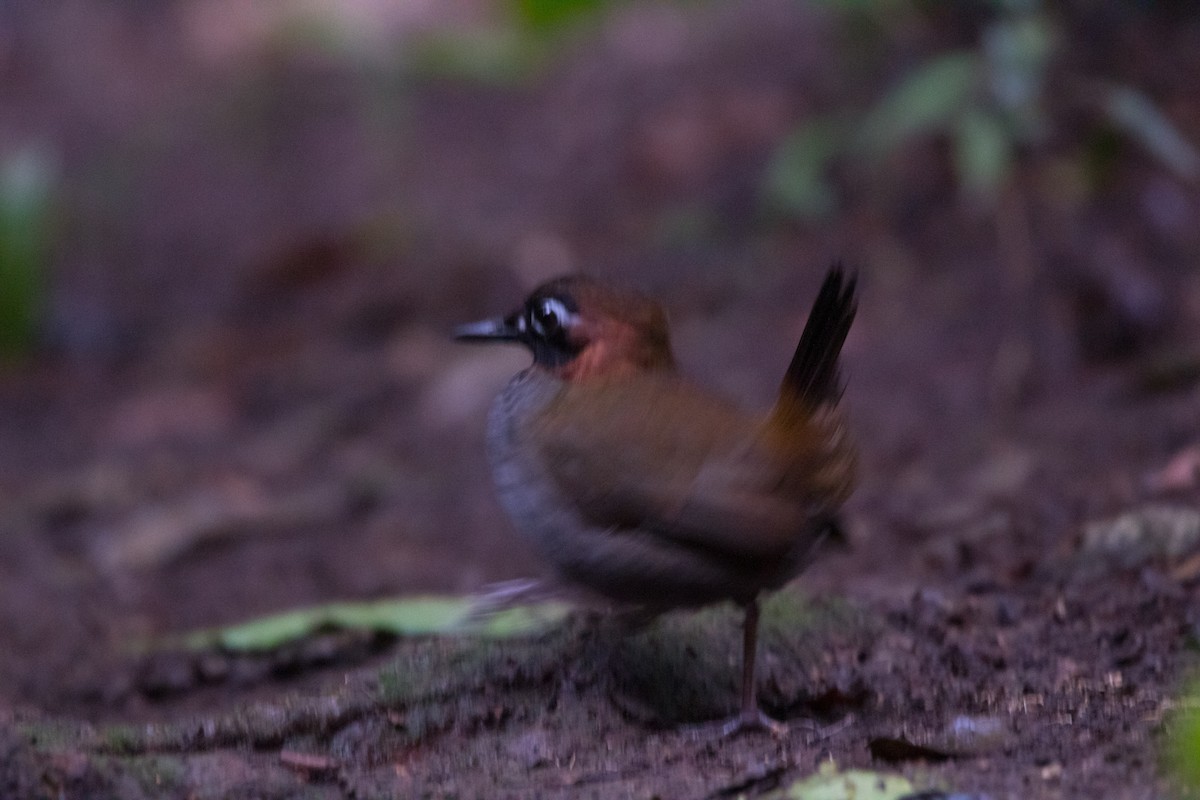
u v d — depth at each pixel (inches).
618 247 591.2
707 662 275.1
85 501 490.6
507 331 279.9
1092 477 376.5
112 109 841.5
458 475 483.2
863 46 563.5
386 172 714.8
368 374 573.3
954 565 340.5
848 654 281.4
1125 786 216.8
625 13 801.6
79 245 716.0
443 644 283.6
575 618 285.4
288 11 867.4
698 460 241.6
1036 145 499.5
